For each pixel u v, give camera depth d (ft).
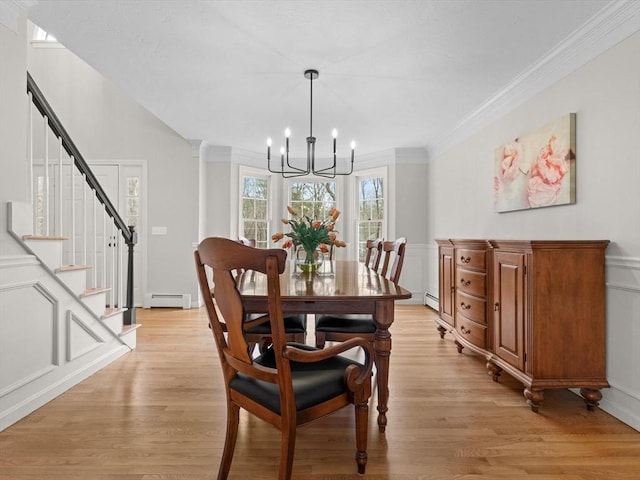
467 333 9.51
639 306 6.20
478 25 7.29
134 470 4.97
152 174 16.35
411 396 7.35
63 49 16.38
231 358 4.46
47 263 7.02
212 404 6.96
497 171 10.85
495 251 8.17
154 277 16.39
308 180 19.38
